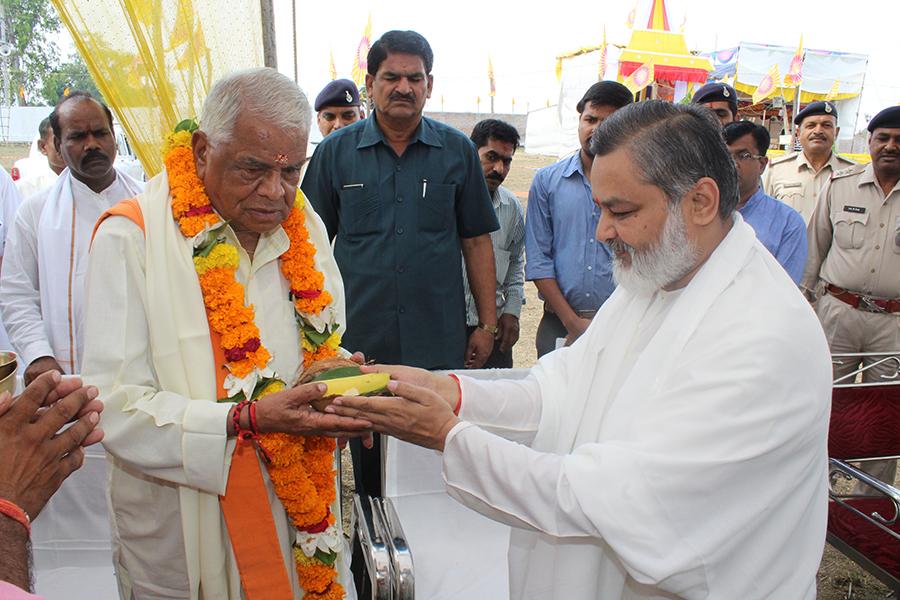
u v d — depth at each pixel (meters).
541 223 3.52
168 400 1.48
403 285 2.84
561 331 3.70
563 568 1.51
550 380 1.76
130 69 1.86
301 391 1.44
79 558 2.24
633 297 1.63
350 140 2.89
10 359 1.56
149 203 1.54
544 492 1.36
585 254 3.40
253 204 1.47
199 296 1.53
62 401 1.07
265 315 1.68
